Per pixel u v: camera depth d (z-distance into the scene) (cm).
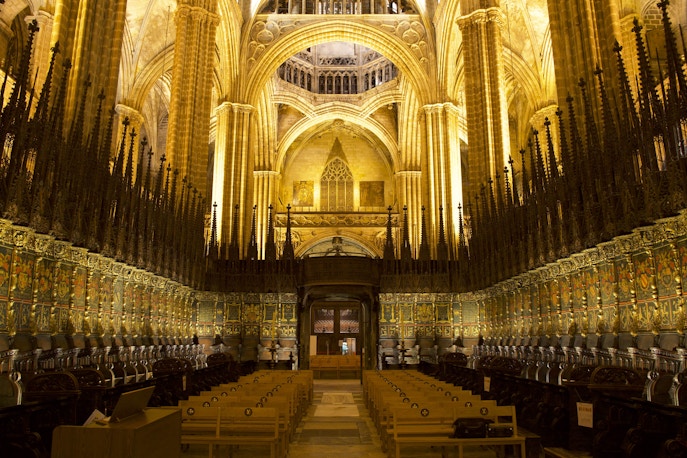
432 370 2081
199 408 834
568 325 1501
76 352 1212
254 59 4091
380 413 1006
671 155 991
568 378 974
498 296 2166
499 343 2091
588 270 1376
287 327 2472
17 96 1037
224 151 3791
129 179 1545
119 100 3797
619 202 1162
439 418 818
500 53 2838
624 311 1202
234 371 1883
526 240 1730
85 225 1280
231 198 3694
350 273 2483
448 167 3812
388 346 2503
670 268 1037
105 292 1483
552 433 920
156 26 3797
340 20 4166
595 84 1573
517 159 4731
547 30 3744
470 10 2947
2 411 594
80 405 809
